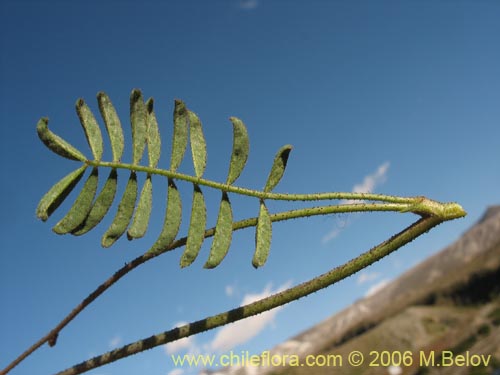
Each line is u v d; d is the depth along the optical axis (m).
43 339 0.10
